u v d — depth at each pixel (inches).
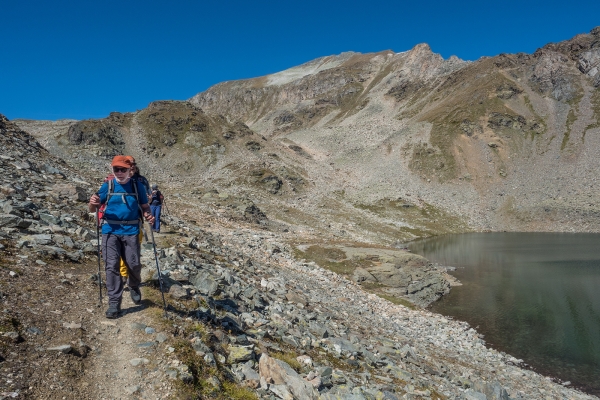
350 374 410.3
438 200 5492.1
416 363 582.6
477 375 716.7
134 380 232.8
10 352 221.1
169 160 5615.2
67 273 377.1
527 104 7805.1
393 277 1508.4
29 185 685.3
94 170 2999.5
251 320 446.3
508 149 6584.6
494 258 2556.6
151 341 274.2
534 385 779.4
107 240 304.2
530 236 3988.7
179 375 240.7
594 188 5073.8
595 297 1531.7
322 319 626.5
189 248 719.1
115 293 302.7
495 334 1159.6
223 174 5246.1
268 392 288.4
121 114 6456.7
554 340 1109.1
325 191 5354.3
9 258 362.0
